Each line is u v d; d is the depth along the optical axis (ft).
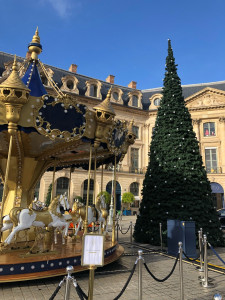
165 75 47.37
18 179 28.73
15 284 18.67
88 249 12.29
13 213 21.93
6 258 20.27
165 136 42.24
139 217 41.78
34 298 16.19
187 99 127.44
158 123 44.62
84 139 23.50
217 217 38.68
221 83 135.54
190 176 38.42
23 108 19.29
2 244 23.58
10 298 16.15
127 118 125.80
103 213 32.89
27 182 29.76
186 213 36.04
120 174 117.50
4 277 17.81
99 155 34.06
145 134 128.47
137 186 122.52
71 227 44.16
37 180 30.99
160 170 40.55
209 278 21.76
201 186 38.81
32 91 27.63
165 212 37.60
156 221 38.22
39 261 19.48
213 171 118.01
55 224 23.82
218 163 118.83
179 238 30.48
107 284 19.45
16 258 20.29
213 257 30.12
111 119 23.52
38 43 30.25
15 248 23.76
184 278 21.66
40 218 23.03
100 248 12.39
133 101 130.62
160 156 41.37
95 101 114.62
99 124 23.17
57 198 24.90
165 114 43.55
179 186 38.14
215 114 122.72
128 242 40.47
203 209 36.94
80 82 119.34
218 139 120.57
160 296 17.42
